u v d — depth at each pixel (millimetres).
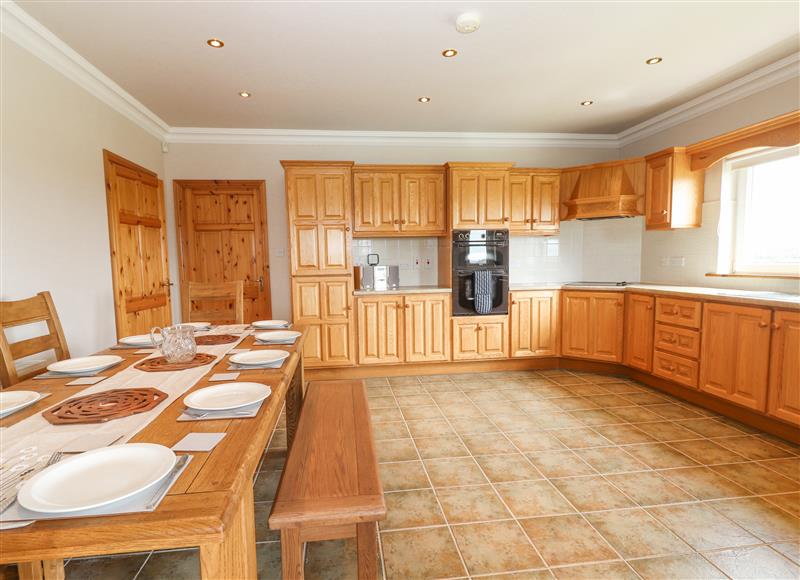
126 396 1204
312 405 1902
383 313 4031
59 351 1849
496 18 2408
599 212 4113
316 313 3967
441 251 4488
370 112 3953
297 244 3926
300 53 2787
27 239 2348
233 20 2381
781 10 2354
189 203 4473
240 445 904
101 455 813
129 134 3564
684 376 3242
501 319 4164
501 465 2328
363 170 4102
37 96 2441
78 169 2828
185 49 2709
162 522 649
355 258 4570
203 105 3693
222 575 837
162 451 822
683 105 3850
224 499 704
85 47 2658
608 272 4727
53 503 667
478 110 3957
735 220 3455
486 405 3279
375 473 1318
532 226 4340
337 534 1169
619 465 2311
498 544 1688
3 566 1260
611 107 3936
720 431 2742
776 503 1934
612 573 1523
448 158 4734
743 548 1642
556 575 1518
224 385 1245
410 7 2283
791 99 2986
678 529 1762
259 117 4043
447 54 2824
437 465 2334
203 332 2271
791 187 3037
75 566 1610
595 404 3277
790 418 2449
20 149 2305
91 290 2947
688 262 3883
